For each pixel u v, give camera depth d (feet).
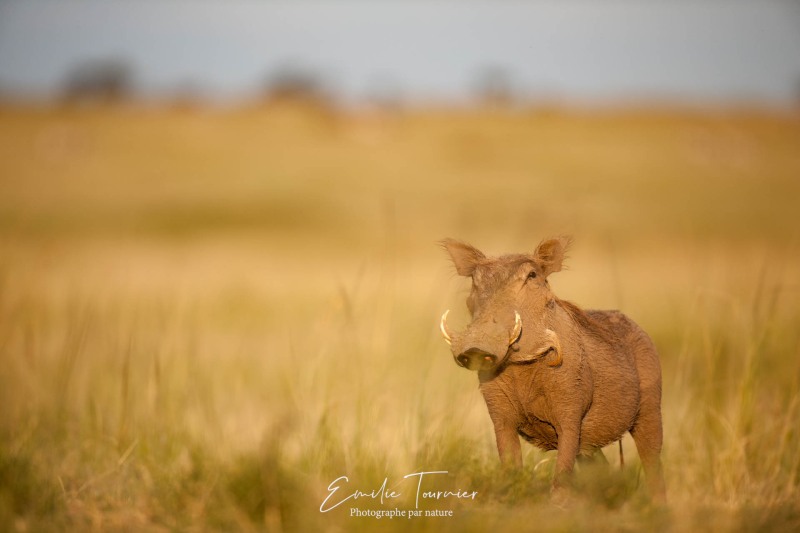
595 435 78.69
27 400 105.60
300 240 424.46
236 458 81.87
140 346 134.31
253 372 131.44
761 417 96.53
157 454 91.86
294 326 176.45
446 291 170.40
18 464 81.46
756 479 87.25
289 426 83.41
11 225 445.78
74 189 640.99
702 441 94.73
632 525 67.56
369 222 497.87
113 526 71.36
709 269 218.79
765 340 108.17
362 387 98.37
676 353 131.75
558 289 215.92
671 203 553.23
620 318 84.89
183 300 176.45
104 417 102.06
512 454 76.43
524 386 75.20
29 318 124.98
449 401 93.35
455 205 544.21
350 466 82.84
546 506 71.00
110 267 273.75
